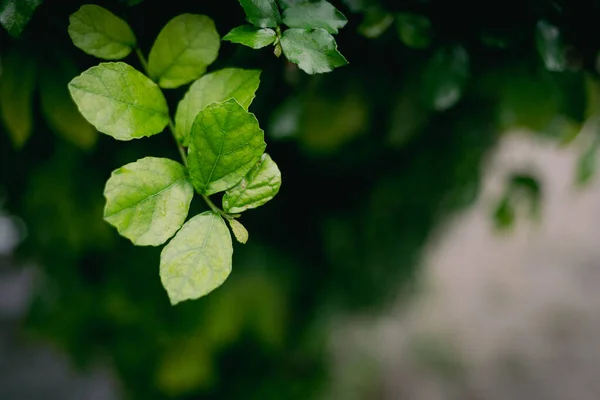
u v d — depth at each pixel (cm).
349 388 118
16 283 161
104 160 55
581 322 187
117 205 34
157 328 72
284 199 64
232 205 35
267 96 46
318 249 71
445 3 42
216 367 82
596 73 45
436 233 83
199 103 36
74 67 42
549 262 222
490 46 44
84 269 70
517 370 164
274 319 72
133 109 35
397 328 171
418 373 155
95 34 37
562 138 56
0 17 36
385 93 47
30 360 143
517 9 42
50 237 66
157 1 40
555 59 42
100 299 72
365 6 41
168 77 38
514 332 179
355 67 46
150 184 34
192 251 34
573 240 239
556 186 242
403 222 70
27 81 42
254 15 36
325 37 36
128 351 79
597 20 42
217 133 34
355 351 117
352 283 77
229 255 34
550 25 42
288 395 88
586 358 170
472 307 190
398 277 83
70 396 132
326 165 60
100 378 139
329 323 86
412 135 56
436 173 63
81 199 59
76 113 43
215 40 38
